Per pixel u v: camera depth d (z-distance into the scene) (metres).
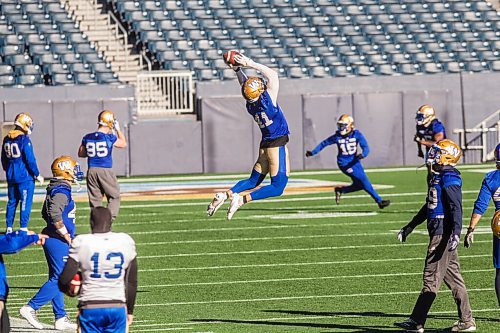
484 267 36.19
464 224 47.38
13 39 82.44
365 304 29.92
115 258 18.33
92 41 83.94
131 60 85.31
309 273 35.56
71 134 73.94
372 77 79.88
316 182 68.38
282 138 27.27
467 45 88.75
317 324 26.95
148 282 34.50
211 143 76.81
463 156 80.31
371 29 89.12
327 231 45.72
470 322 25.61
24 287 34.16
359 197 59.03
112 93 75.75
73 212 27.64
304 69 83.50
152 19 87.06
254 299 31.12
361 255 39.19
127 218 51.22
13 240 21.41
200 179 72.06
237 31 86.88
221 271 36.34
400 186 64.44
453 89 80.62
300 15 89.44
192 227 47.72
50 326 27.81
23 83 78.88
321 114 77.88
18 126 42.62
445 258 24.88
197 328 26.56
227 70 82.69
